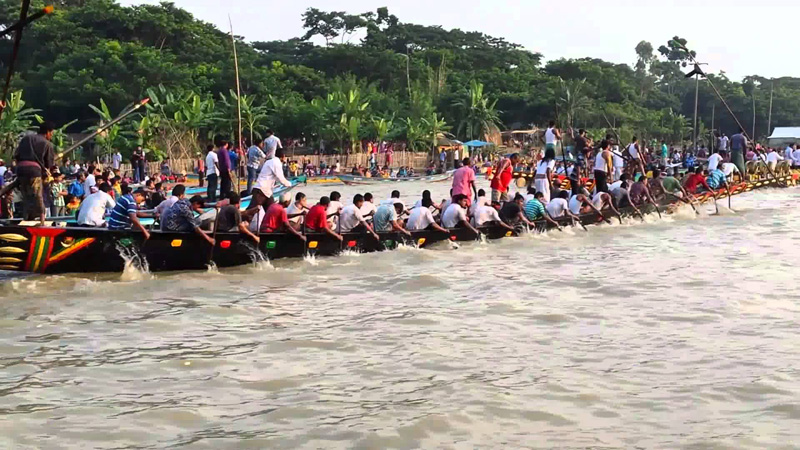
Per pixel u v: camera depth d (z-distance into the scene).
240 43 80.88
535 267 16.16
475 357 10.20
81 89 56.91
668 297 13.45
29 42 65.00
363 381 9.32
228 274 15.01
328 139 60.50
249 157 21.89
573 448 7.53
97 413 8.36
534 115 78.75
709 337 11.04
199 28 72.44
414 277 14.88
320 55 80.50
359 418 8.20
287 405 8.58
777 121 105.56
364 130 60.81
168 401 8.70
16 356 10.13
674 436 7.78
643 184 23.16
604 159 23.36
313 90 71.69
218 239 15.03
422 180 48.56
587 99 79.31
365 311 12.52
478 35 100.94
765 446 7.54
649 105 106.19
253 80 65.00
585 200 21.66
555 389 9.02
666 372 9.59
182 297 13.24
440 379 9.37
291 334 11.22
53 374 9.51
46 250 13.52
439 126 62.94
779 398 8.71
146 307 12.59
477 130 70.75
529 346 10.67
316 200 34.56
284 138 62.50
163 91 53.53
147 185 25.88
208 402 8.69
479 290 14.04
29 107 60.28
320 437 7.77
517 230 19.73
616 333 11.28
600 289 14.11
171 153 49.91
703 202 26.03
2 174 22.69
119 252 14.20
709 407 8.49
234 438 7.76
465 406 8.52
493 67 88.81
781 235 20.78
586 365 9.87
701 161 41.44
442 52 87.31
